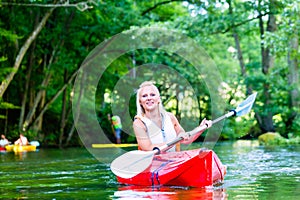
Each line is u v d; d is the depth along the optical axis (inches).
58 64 828.6
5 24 781.9
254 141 781.3
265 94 902.4
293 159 396.8
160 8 1026.1
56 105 1002.1
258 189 230.1
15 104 880.3
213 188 233.1
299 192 220.2
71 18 835.4
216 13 844.6
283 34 714.8
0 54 795.4
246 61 1350.9
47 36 814.5
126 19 828.0
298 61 871.7
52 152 592.7
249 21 901.8
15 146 635.5
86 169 346.3
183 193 219.1
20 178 295.6
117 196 216.2
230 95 927.7
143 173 247.1
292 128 848.9
